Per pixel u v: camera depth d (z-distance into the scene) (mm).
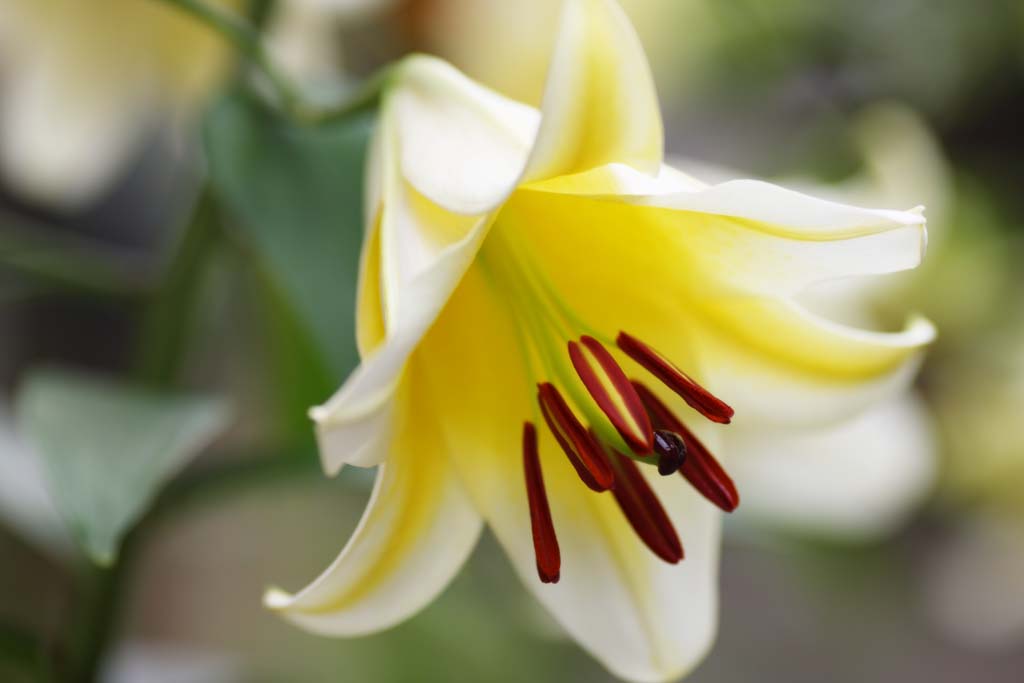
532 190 466
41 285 549
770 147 766
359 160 504
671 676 468
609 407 456
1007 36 831
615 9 421
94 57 626
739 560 1148
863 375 471
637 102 427
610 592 469
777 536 621
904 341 468
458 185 441
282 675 648
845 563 695
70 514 467
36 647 527
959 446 820
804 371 471
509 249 470
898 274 712
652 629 469
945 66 836
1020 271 809
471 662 638
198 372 766
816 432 477
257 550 935
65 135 637
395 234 438
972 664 1122
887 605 747
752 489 607
